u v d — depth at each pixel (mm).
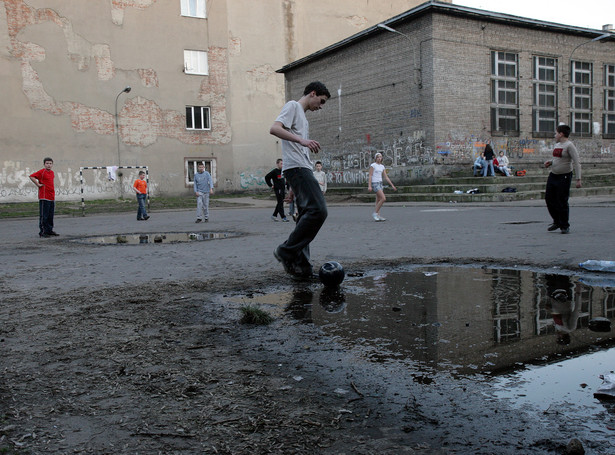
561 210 8258
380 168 12523
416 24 22672
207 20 32156
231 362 2781
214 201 27188
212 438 1946
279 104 34625
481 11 22625
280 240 9078
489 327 3273
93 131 29438
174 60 31375
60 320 3768
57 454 1849
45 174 11500
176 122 31562
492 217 12242
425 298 4125
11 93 27406
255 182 34094
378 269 5570
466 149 23062
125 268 6289
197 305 4148
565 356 2701
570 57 25797
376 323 3439
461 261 5883
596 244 6840
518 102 24469
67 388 2463
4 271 6305
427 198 21125
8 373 2684
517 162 24516
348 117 26875
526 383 2359
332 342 3068
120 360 2850
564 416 2029
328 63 27844
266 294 4512
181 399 2307
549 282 4613
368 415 2104
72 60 28797
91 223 15656
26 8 27594
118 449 1879
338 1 36188
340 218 13867
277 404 2230
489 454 1778
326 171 28594
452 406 2152
